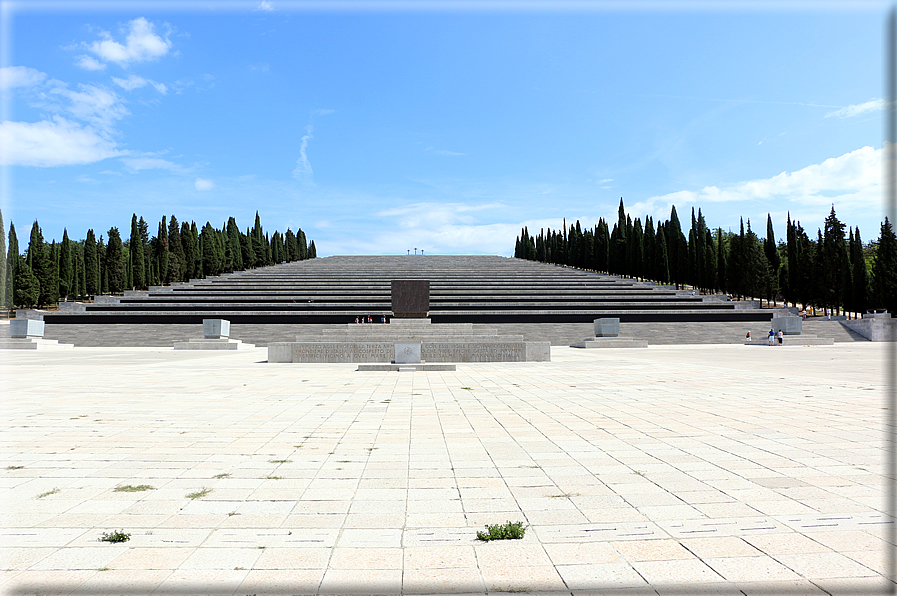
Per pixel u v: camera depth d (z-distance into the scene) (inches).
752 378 634.8
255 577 143.7
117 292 2662.4
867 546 161.9
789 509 193.2
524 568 148.9
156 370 781.3
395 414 395.2
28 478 233.8
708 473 238.2
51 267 2347.4
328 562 152.6
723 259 2650.1
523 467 249.3
